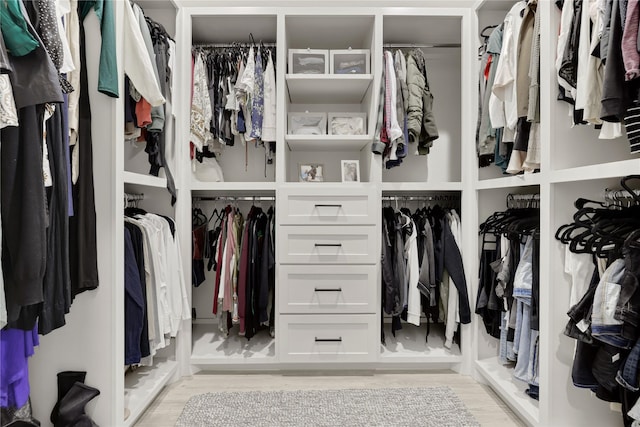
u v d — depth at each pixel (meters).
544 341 1.46
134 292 1.54
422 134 2.24
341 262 2.06
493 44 1.84
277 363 2.10
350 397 1.83
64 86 1.15
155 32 1.77
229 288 2.11
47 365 1.44
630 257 1.10
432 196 2.46
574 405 1.44
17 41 0.94
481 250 2.09
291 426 1.59
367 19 2.12
